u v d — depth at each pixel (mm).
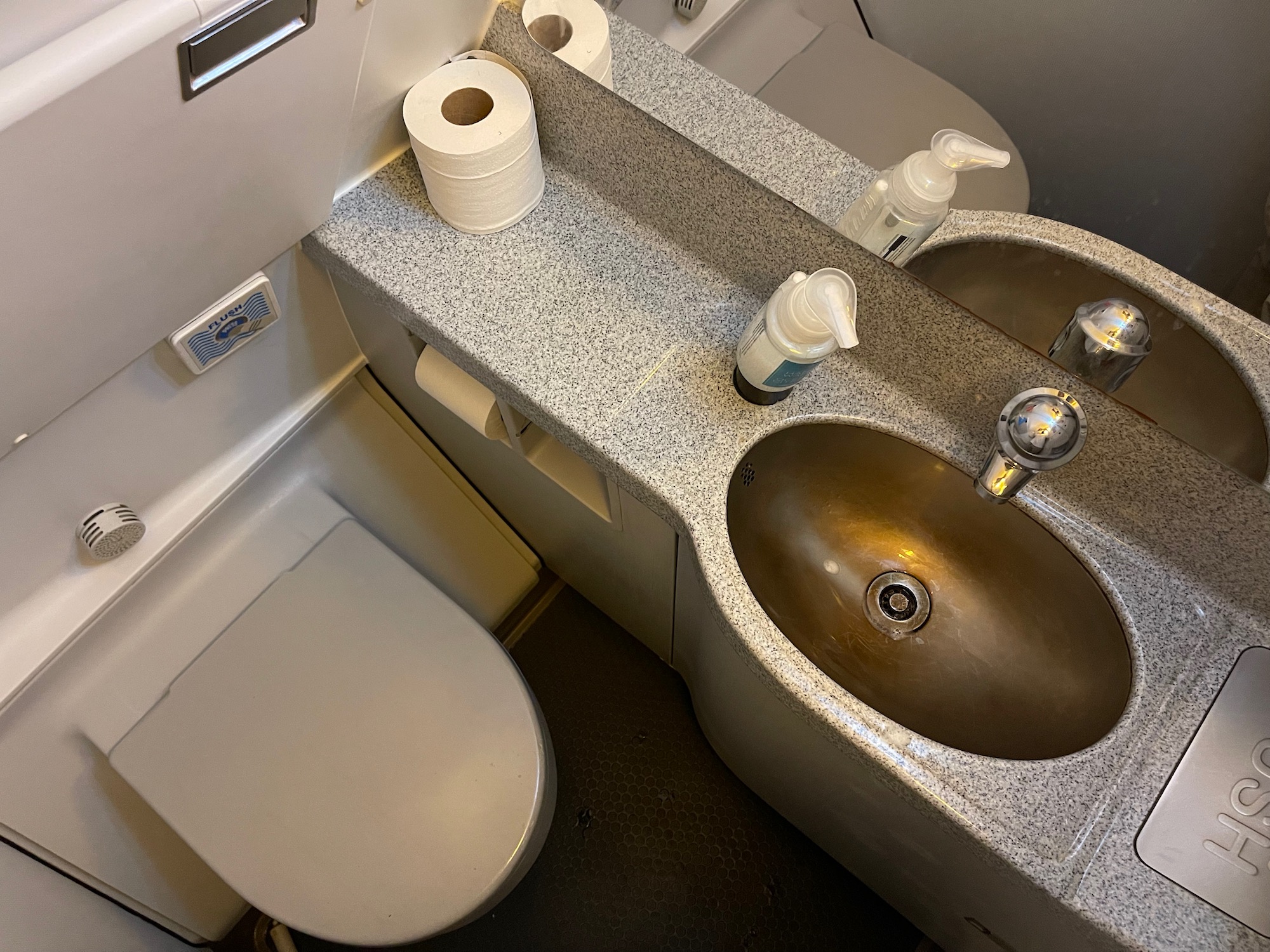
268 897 1021
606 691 1542
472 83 852
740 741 1182
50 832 1084
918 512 913
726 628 784
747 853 1414
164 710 1085
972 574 897
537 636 1588
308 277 1038
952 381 821
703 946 1357
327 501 1242
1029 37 604
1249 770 705
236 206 775
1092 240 644
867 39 672
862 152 718
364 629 1132
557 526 1267
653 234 935
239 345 988
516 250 919
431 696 1098
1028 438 703
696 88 775
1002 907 848
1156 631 764
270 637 1124
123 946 1190
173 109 598
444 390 979
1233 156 571
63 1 513
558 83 866
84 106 528
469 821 1043
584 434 822
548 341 868
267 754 1068
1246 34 534
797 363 753
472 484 1464
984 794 694
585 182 959
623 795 1462
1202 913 655
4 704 981
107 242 664
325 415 1239
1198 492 725
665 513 823
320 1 623
